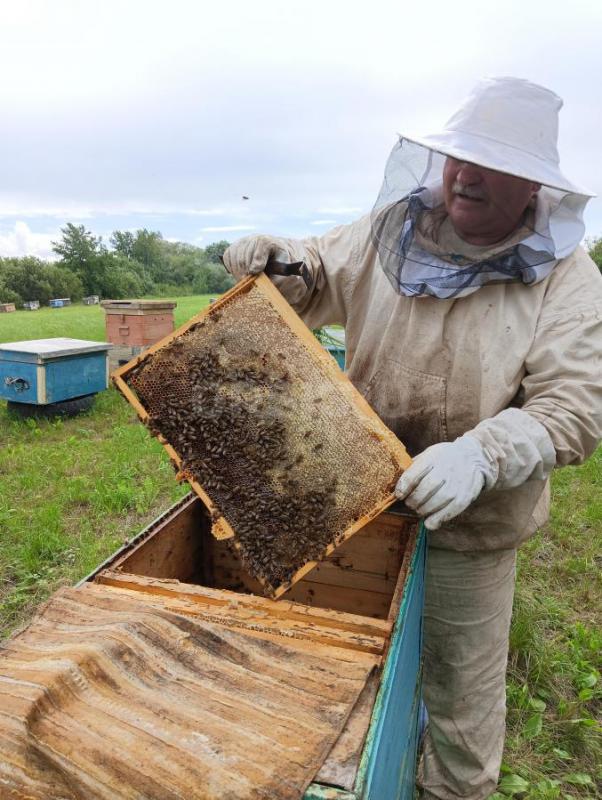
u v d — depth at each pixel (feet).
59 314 114.01
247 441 6.05
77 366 27.71
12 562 15.01
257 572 5.82
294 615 5.18
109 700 3.91
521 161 5.80
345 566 7.95
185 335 6.48
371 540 7.68
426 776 9.06
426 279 6.63
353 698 4.11
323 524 5.72
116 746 3.61
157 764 3.53
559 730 10.45
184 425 6.18
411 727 6.53
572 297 6.47
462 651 8.29
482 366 6.76
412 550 6.45
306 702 4.05
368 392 7.89
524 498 7.43
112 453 22.97
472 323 6.80
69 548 15.74
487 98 6.05
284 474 5.91
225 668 4.32
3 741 3.54
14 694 3.78
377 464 5.70
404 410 7.54
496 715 8.48
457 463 5.45
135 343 32.55
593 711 11.04
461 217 6.23
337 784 3.51
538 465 5.86
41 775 3.54
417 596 6.32
